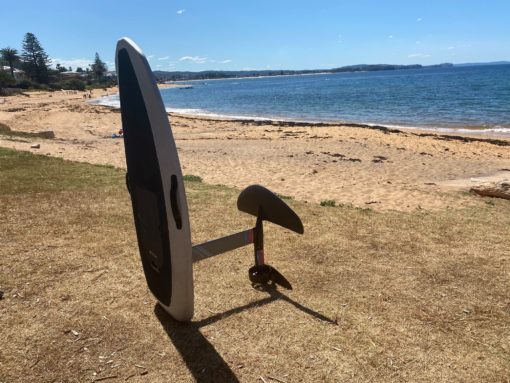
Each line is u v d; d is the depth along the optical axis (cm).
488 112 3750
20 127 2875
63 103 6494
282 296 402
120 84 341
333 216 641
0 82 10394
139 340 334
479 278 445
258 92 9538
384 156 1578
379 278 441
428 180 1164
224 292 408
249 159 1455
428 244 538
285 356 317
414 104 4775
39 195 713
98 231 554
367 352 323
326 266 466
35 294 398
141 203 346
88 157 1294
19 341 330
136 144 332
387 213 692
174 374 299
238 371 302
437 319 369
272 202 395
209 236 551
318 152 1645
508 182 913
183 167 1272
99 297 395
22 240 518
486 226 628
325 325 355
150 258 352
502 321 367
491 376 300
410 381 295
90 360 312
